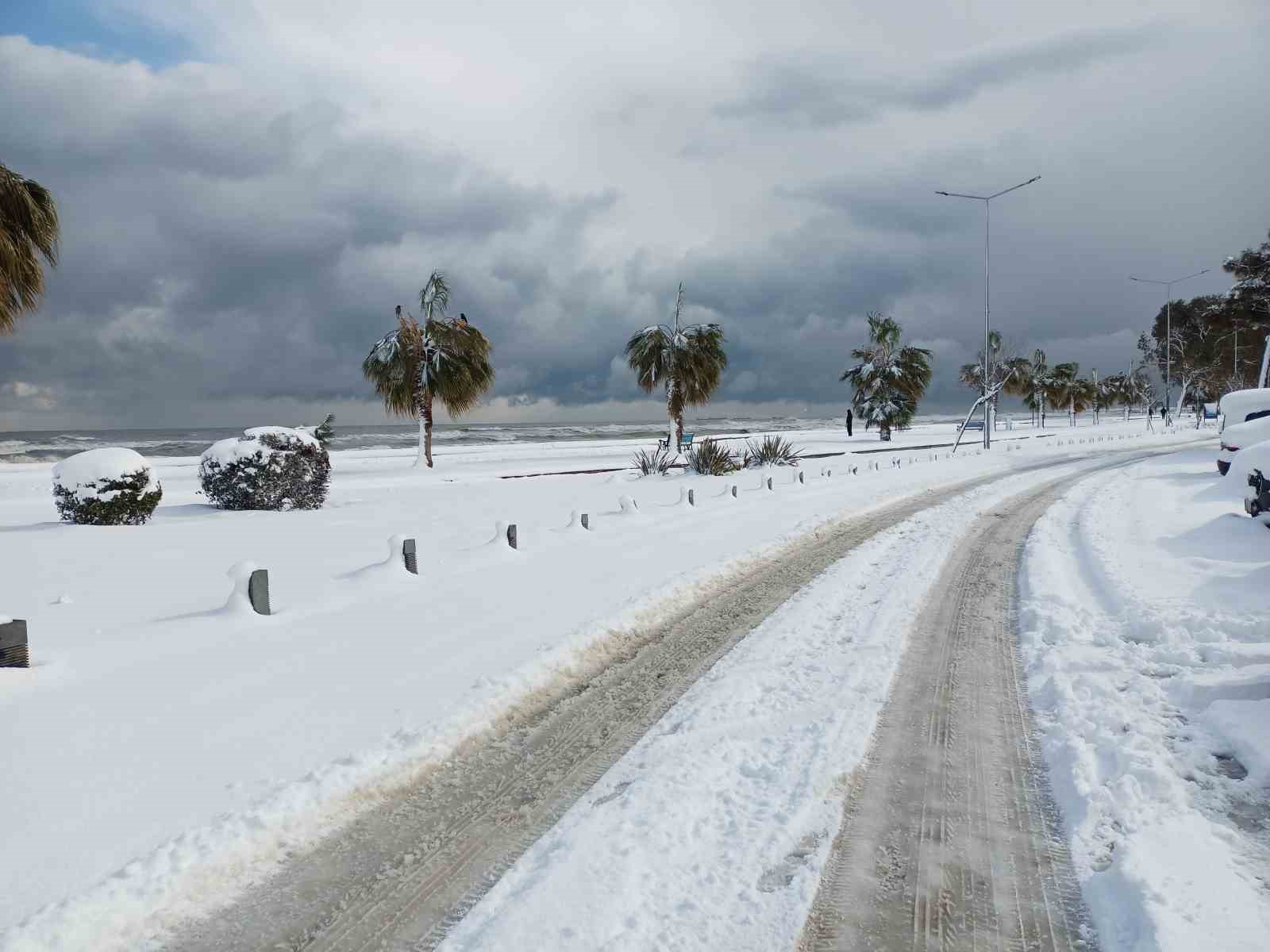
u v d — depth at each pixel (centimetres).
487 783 404
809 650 621
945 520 1389
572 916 283
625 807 367
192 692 505
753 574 947
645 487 2062
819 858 321
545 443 6919
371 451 4988
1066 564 954
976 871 315
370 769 405
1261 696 474
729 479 2272
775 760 415
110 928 281
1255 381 6906
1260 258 4062
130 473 1338
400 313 3447
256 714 471
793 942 270
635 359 3650
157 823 345
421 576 854
